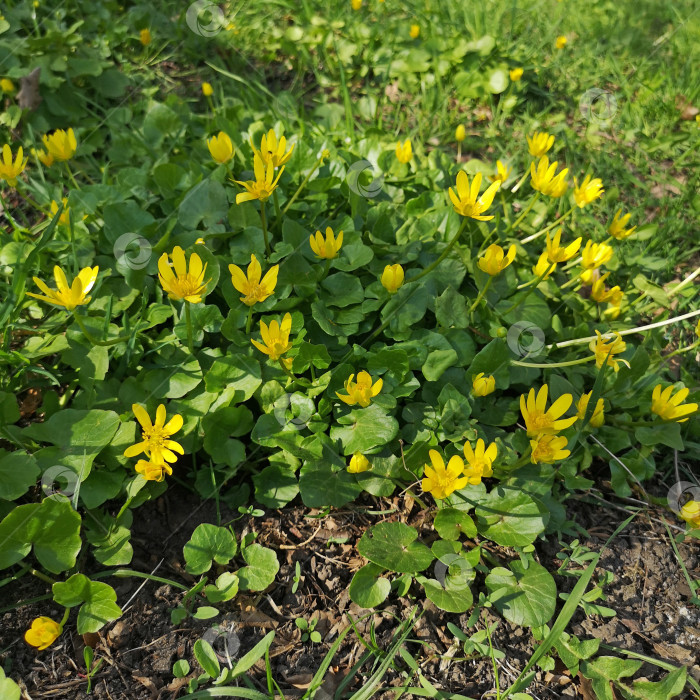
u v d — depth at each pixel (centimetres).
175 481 220
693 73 452
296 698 174
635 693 179
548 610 187
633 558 216
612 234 260
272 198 265
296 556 206
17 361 222
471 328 250
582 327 260
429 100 404
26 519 177
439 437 217
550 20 496
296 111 369
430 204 292
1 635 179
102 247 259
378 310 251
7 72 347
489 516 207
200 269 195
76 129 347
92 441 201
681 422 248
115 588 192
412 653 186
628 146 399
